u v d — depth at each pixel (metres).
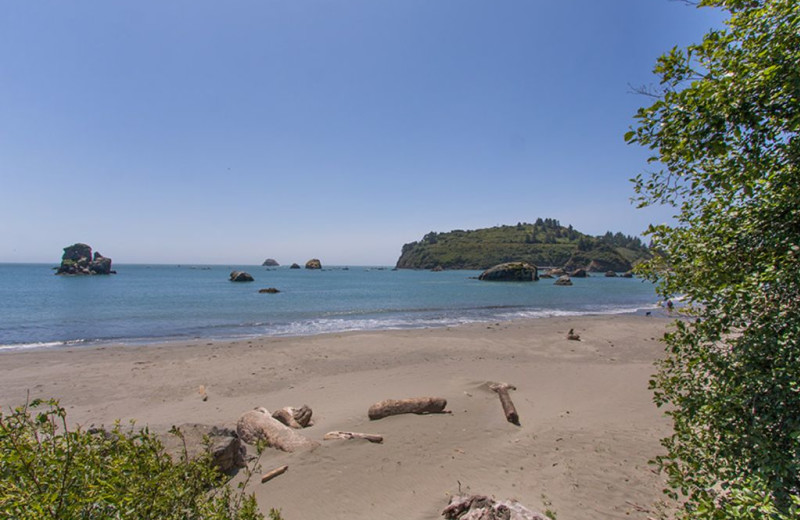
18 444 1.94
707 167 3.40
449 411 8.43
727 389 3.11
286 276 108.19
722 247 3.32
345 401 9.43
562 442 6.83
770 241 3.06
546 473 5.74
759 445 2.77
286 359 13.84
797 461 2.57
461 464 6.05
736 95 2.80
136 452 2.29
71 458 2.02
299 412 7.96
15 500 1.86
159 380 11.27
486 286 65.69
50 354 14.44
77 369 12.33
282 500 5.09
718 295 3.32
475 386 10.27
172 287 55.91
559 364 13.18
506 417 8.05
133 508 2.09
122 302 34.72
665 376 3.82
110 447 2.33
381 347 15.92
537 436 7.12
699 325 3.43
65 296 39.94
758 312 3.09
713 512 2.58
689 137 3.06
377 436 6.91
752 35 2.91
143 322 23.66
